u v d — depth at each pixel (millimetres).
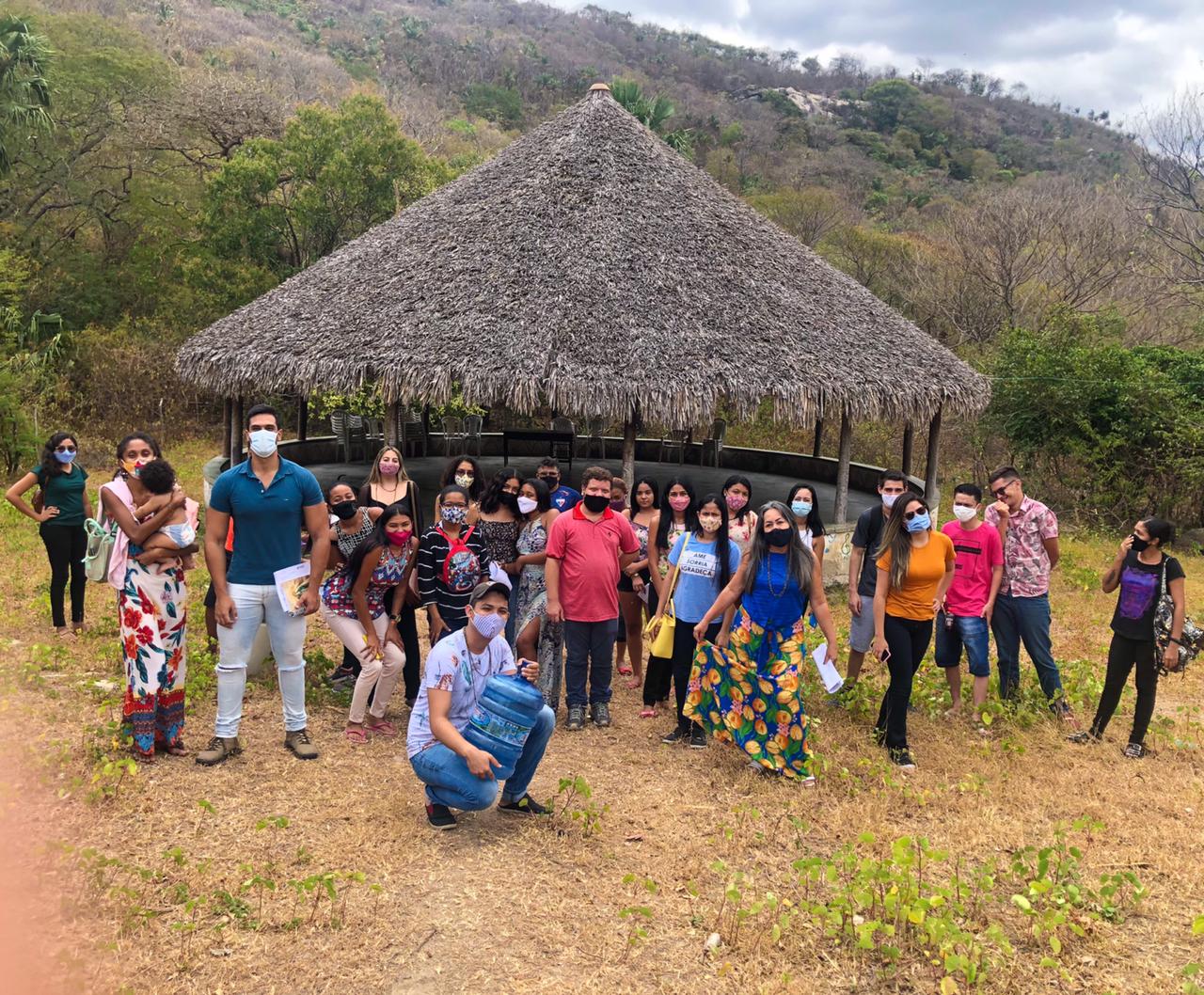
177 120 30438
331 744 6082
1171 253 27156
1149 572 6637
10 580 9945
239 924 4035
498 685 4914
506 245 12141
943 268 30047
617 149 13578
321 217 27734
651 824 5305
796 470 18438
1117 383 18422
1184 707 8062
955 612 7148
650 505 7871
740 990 3859
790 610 5984
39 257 28328
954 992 3770
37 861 4094
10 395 17266
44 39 28016
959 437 24016
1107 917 4523
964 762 6414
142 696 5484
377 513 7188
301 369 11422
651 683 7086
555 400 10477
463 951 3994
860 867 4543
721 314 11664
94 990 3396
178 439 23500
